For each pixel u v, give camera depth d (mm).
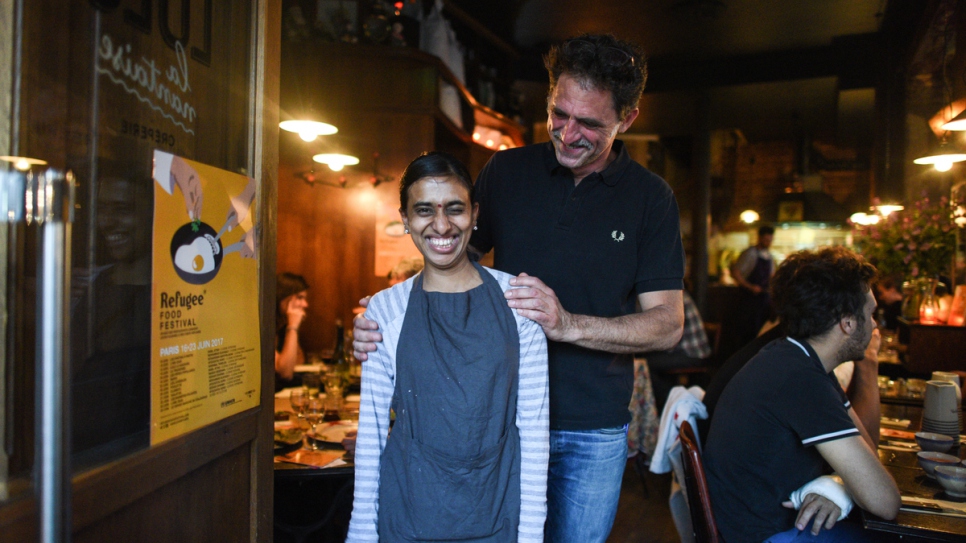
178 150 1069
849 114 7363
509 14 5500
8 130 765
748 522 1773
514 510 1335
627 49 1471
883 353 3928
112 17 924
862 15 5406
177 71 1068
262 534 1321
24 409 801
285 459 1973
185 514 1088
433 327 1330
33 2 796
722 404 1930
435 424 1300
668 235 1644
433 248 1306
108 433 911
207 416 1116
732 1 5195
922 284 3578
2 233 778
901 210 4230
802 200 9219
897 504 1555
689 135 9625
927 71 4379
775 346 1896
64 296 613
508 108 5594
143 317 981
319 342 3908
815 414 1681
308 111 2797
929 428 2264
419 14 4078
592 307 1629
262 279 1293
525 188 1678
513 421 1358
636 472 4168
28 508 789
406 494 1314
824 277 1827
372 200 3912
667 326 1555
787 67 6535
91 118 888
